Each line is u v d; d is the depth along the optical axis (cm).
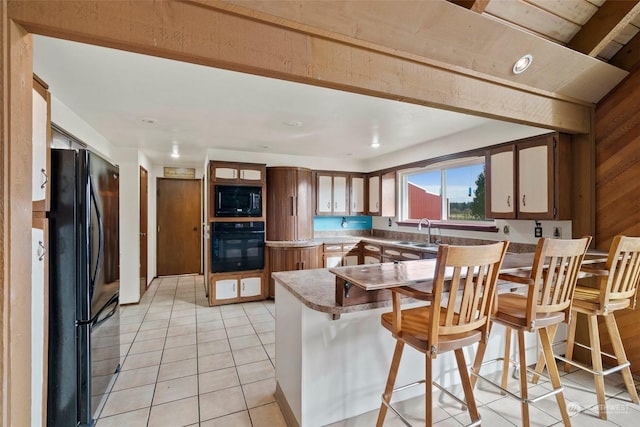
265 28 136
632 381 203
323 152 471
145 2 116
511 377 232
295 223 465
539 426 181
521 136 288
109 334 222
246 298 435
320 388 171
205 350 285
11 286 104
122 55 179
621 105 236
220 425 185
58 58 182
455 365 213
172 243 602
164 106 264
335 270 164
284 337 196
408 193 486
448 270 170
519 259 211
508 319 164
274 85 222
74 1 108
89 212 183
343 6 141
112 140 385
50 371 175
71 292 178
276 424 186
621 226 236
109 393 217
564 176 257
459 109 192
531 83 211
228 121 308
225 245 423
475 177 373
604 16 194
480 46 178
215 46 127
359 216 566
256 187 441
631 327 234
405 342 139
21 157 108
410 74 171
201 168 609
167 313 389
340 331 176
